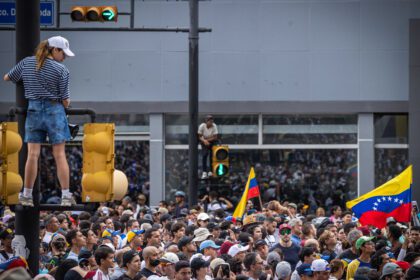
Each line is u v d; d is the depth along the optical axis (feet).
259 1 219.82
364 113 219.41
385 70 219.00
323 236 117.80
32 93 70.79
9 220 130.62
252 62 220.23
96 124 70.03
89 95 221.05
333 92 219.61
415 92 218.59
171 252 98.02
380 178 221.05
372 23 219.61
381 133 221.05
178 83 220.64
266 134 221.87
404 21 219.20
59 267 89.92
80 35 220.64
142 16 219.20
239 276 87.71
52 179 217.77
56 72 70.85
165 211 163.02
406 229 134.92
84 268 89.51
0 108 218.59
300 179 221.25
